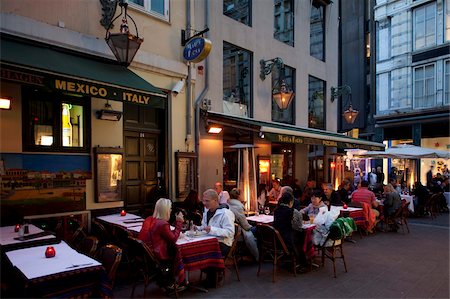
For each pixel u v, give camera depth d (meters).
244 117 10.21
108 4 6.61
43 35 5.73
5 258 3.83
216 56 9.43
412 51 20.98
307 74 13.41
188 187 8.26
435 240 8.63
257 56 10.98
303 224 6.32
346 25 26.23
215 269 5.14
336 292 5.08
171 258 4.73
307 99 13.38
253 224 6.94
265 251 5.98
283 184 11.98
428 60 20.17
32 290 3.17
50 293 3.26
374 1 23.70
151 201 7.81
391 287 5.30
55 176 5.95
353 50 25.72
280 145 12.45
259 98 11.04
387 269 6.20
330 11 15.03
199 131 8.71
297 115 12.80
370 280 5.61
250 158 9.09
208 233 5.29
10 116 5.44
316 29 14.42
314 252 6.17
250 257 6.61
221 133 9.37
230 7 10.22
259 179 10.84
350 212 8.60
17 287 3.49
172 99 8.07
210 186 9.00
